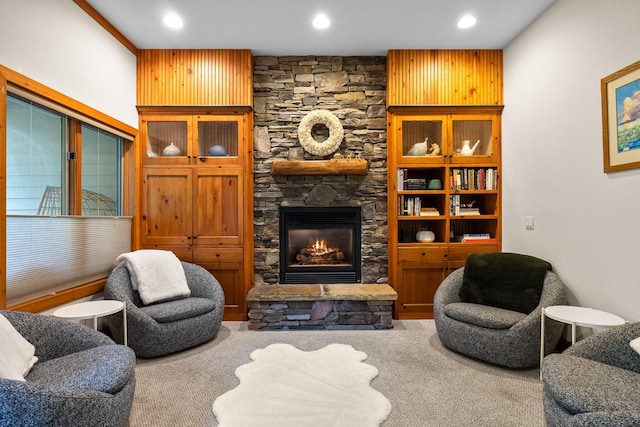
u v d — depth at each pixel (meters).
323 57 3.92
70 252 2.79
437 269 3.85
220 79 3.76
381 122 3.92
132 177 3.71
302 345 3.02
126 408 1.62
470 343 2.69
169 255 3.32
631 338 1.73
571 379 1.56
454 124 3.94
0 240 2.09
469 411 2.02
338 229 4.08
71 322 1.97
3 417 1.18
